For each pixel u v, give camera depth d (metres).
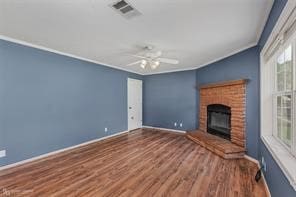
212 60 4.69
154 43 3.29
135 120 6.71
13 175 2.79
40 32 2.79
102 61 4.95
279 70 2.44
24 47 3.28
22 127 3.26
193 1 1.90
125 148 4.29
